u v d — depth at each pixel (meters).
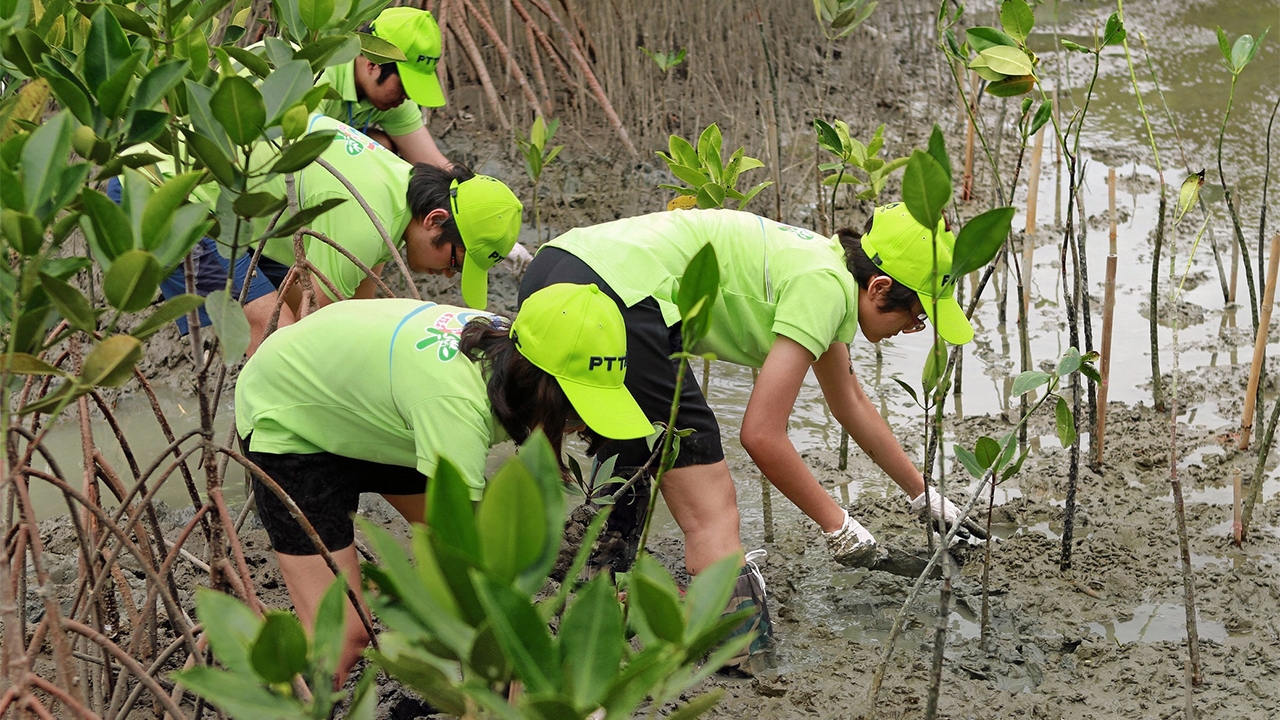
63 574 3.45
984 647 3.11
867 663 3.08
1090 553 3.50
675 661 1.02
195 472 4.06
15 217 1.39
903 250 2.69
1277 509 3.66
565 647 1.02
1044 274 5.36
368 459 2.56
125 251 1.49
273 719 1.13
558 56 6.63
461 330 2.40
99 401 2.39
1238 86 7.30
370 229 3.18
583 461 4.25
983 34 2.84
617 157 6.34
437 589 1.03
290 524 2.58
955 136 6.85
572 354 2.08
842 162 3.97
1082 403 4.32
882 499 3.85
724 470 2.95
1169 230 5.64
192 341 1.74
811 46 7.79
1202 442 4.09
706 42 7.01
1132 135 6.72
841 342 3.17
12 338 1.47
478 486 2.32
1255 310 4.53
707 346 3.01
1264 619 3.18
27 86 1.96
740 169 3.60
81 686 2.55
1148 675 2.99
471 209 3.11
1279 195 5.91
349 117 3.85
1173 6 8.77
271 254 3.33
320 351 2.48
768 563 3.54
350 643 2.66
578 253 2.92
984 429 4.25
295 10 2.28
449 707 1.13
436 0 6.46
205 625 1.19
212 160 1.66
